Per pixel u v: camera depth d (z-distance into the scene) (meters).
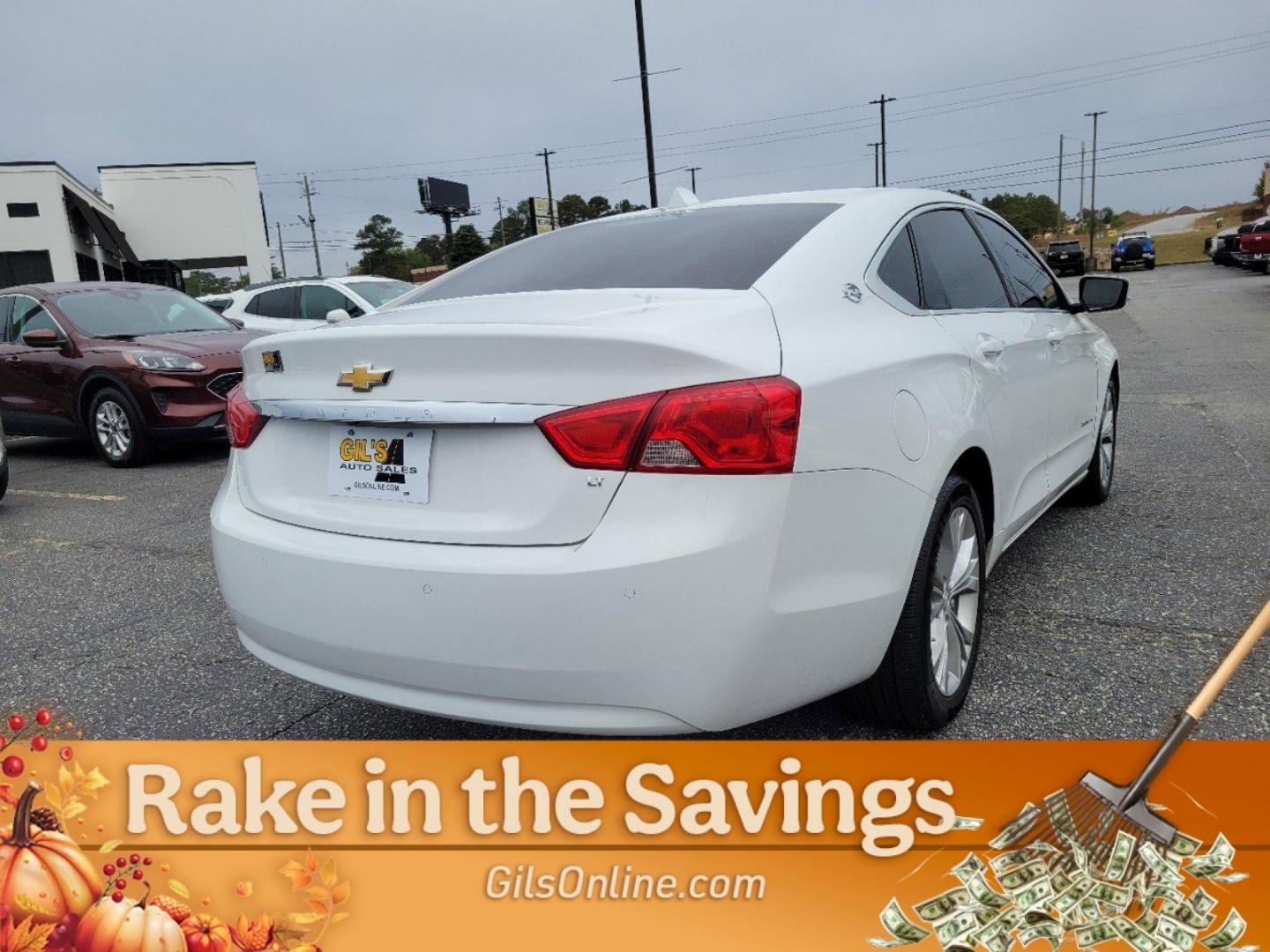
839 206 2.93
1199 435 6.68
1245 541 4.23
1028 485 3.53
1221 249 36.53
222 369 7.98
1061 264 46.22
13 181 27.25
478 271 3.16
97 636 3.95
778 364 2.15
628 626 2.00
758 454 2.03
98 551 5.30
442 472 2.21
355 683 2.32
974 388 2.86
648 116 22.09
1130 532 4.48
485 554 2.11
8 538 5.76
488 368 2.14
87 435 8.33
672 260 2.71
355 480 2.35
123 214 35.41
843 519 2.21
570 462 2.05
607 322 2.16
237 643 3.79
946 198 3.44
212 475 7.48
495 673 2.10
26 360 8.52
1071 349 4.04
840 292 2.56
